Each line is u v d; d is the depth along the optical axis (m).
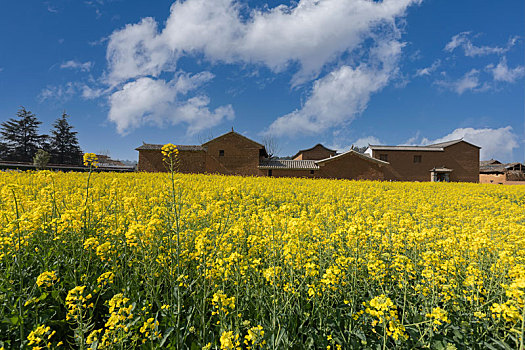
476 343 2.49
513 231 4.85
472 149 39.94
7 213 4.10
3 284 2.83
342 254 3.88
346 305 2.93
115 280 3.27
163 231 4.05
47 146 65.75
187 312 2.79
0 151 61.38
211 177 20.06
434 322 2.33
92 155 3.90
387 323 2.46
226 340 1.95
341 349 2.54
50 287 3.00
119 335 2.15
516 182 46.66
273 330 2.36
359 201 9.49
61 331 2.68
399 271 3.28
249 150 33.19
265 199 10.52
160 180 13.94
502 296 2.86
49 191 4.55
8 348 2.37
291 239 3.30
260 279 3.11
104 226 4.68
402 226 4.65
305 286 3.03
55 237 3.50
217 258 3.09
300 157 52.16
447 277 3.17
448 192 16.17
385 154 39.72
